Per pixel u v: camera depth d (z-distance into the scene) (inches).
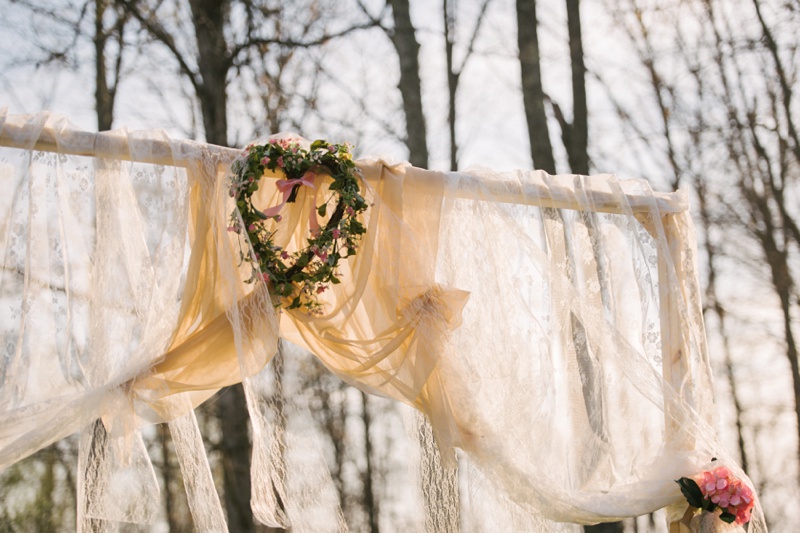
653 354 201.6
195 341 161.2
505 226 191.2
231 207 169.3
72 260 161.2
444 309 176.4
